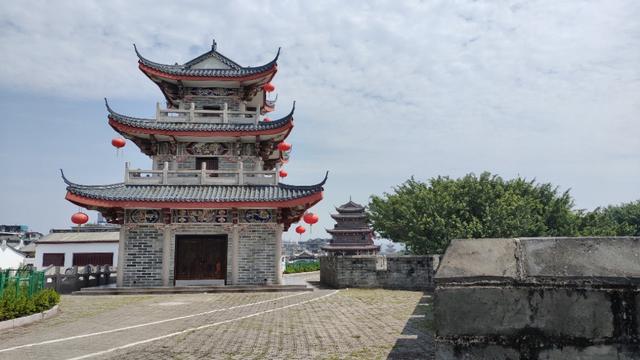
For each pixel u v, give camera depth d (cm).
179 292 3023
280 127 3391
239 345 1300
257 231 3272
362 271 3397
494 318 396
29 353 1223
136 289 3000
